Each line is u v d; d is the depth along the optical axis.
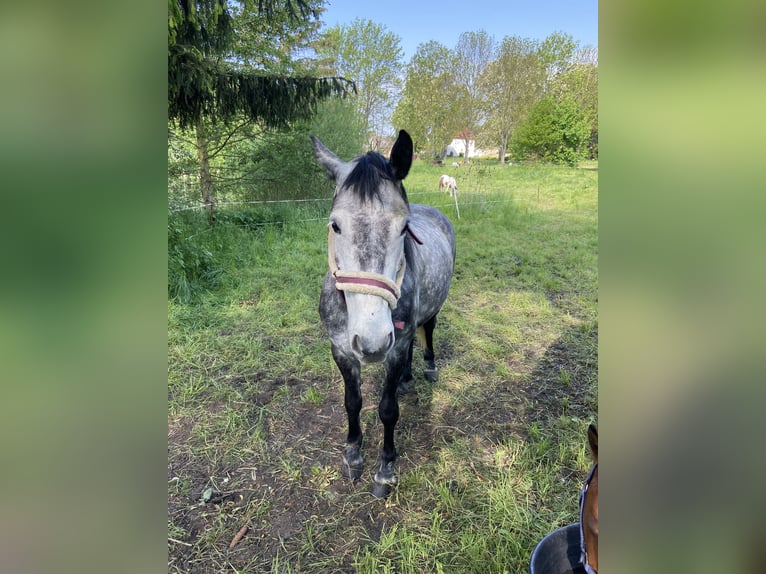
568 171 16.12
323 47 11.72
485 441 2.55
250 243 6.18
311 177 8.85
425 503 2.15
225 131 7.34
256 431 2.60
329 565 1.86
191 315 4.01
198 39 4.83
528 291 4.90
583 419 2.73
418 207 3.19
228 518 2.07
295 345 3.57
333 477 2.32
